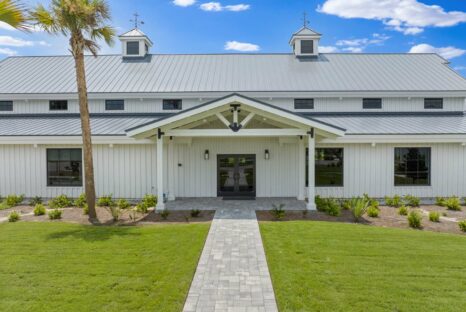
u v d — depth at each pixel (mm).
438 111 19094
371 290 5883
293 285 6062
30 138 15336
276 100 18906
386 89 18891
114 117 18594
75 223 10953
